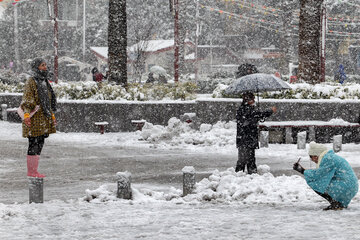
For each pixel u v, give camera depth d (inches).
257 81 769.6
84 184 736.3
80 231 443.2
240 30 5354.3
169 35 5339.6
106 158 979.3
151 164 915.4
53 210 550.6
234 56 5073.8
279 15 3973.9
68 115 1432.1
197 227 438.3
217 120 1310.3
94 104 1422.2
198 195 634.2
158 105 1444.4
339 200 521.3
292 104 1267.2
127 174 636.1
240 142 757.3
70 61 4611.2
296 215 490.0
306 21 1470.2
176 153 1052.5
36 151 671.1
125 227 456.8
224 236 395.2
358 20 4254.4
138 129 1401.3
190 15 5059.1
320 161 523.2
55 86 1534.2
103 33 5093.5
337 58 4916.3
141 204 604.1
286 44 3823.8
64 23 5059.1
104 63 4586.6
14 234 432.8
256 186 655.8
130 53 2999.5
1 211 529.3
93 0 5236.2
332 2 4675.2
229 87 790.5
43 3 5036.9
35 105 663.8
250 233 402.6
